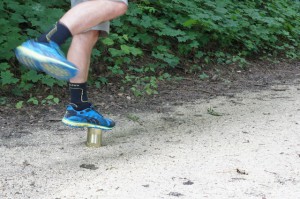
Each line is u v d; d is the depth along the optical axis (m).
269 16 9.93
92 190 2.88
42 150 3.66
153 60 7.00
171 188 2.90
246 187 2.93
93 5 3.04
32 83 5.60
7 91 5.39
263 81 7.01
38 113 4.84
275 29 9.43
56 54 2.86
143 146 3.77
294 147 3.72
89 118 3.54
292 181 3.03
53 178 3.08
